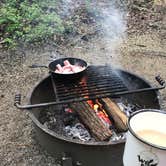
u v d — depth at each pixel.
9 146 2.59
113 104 2.62
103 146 2.11
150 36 4.80
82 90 2.53
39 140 2.54
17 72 3.68
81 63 2.87
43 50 4.18
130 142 1.54
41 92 2.73
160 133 1.60
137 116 1.64
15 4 4.89
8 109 3.04
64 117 2.74
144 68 3.93
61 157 2.35
